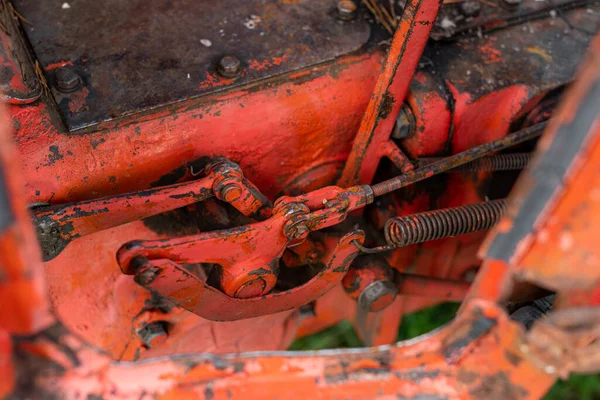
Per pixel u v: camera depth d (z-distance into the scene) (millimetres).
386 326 2520
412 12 1528
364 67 1860
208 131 1667
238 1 1947
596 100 720
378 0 2053
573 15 2178
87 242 1851
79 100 1596
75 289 1868
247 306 1688
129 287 1900
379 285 1985
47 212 1450
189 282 1504
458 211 1788
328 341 2830
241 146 1742
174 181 1699
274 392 992
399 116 1844
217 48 1794
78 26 1801
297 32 1881
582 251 802
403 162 1808
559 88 2027
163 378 963
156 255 1425
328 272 1734
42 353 863
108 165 1573
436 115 1841
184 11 1887
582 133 738
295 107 1759
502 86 1912
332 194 1631
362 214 2111
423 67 1907
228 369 994
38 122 1537
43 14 1829
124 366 947
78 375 886
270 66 1771
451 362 988
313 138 1853
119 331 1919
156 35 1801
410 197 2072
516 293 1469
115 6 1874
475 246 2338
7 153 646
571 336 866
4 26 1674
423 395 988
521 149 2213
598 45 736
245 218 1835
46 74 1646
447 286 2203
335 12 1964
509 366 954
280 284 2090
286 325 2439
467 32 2039
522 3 2148
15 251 683
